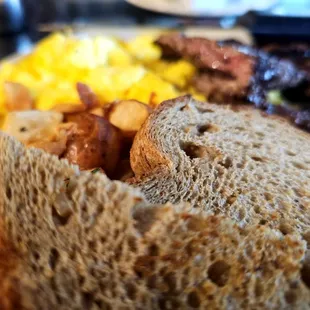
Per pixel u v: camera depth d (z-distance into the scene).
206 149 0.14
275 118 0.18
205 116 0.16
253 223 0.11
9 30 0.36
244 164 0.14
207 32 0.30
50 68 0.23
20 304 0.09
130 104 0.16
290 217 0.12
